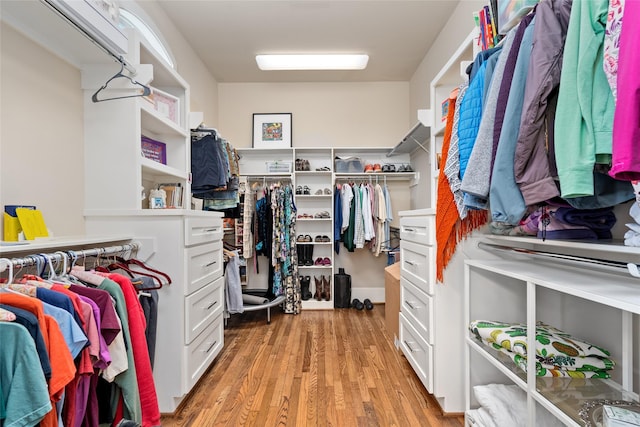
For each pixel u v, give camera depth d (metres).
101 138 1.53
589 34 0.72
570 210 1.01
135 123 1.54
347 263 3.65
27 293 0.81
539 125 0.85
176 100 1.97
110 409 1.02
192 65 2.97
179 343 1.47
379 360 2.04
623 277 0.92
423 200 3.19
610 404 0.84
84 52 1.42
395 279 2.20
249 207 3.11
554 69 0.83
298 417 1.45
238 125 3.70
